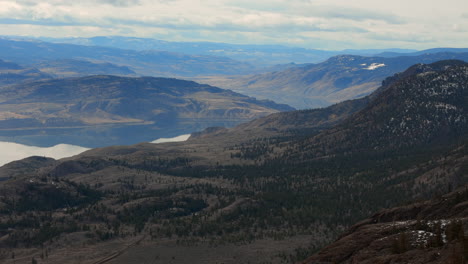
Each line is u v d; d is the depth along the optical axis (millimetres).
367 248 157750
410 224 170375
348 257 164000
